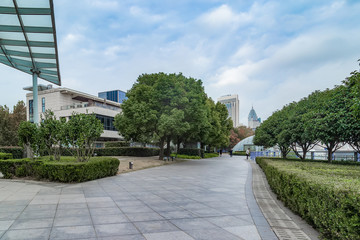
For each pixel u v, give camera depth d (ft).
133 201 19.40
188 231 12.56
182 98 62.18
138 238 11.43
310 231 12.77
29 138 36.40
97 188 25.23
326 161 48.49
